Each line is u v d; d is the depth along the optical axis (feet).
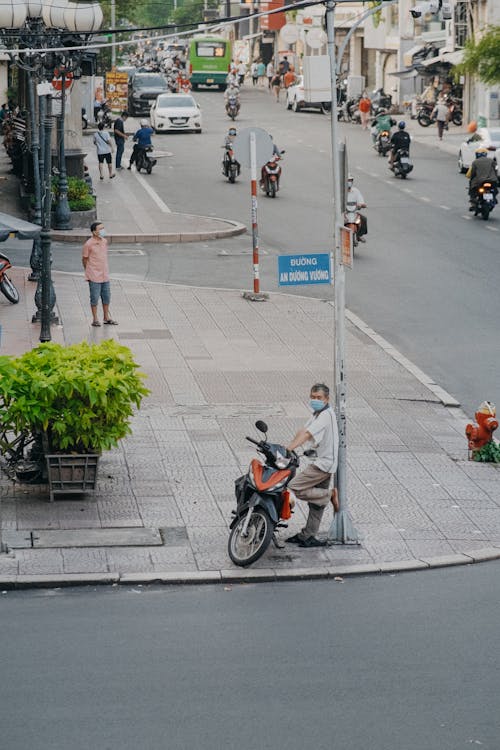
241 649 40.63
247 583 48.26
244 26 515.50
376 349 86.02
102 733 33.88
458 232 132.77
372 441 66.64
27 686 37.09
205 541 51.88
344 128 251.19
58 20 78.79
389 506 57.00
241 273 111.24
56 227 126.62
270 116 279.28
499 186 156.35
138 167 179.11
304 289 105.91
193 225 132.46
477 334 91.30
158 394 73.10
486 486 60.29
